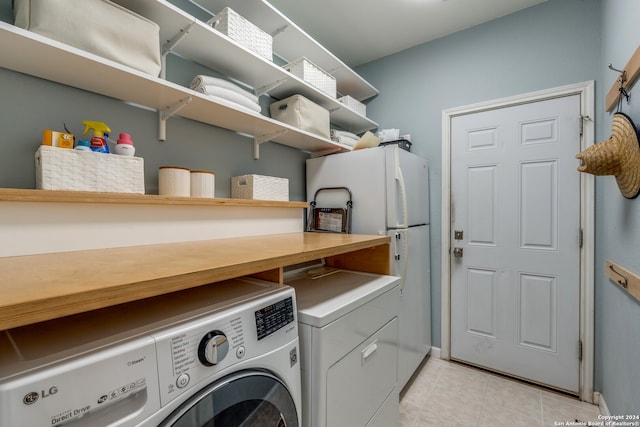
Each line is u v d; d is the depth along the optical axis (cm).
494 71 215
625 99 131
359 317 109
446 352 234
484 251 220
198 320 62
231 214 145
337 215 202
